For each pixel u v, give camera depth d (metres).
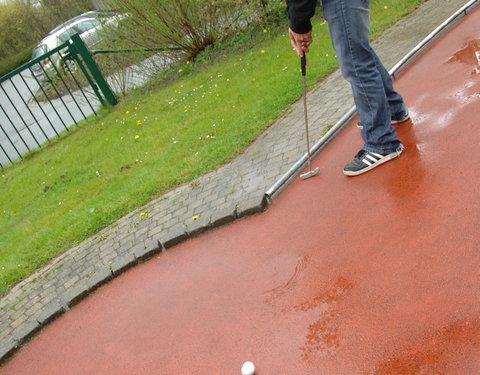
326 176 4.09
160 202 5.06
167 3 9.48
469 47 5.21
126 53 10.30
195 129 6.68
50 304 4.17
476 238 2.75
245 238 3.86
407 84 5.08
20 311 4.32
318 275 3.10
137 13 9.54
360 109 3.76
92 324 3.78
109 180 6.27
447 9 7.10
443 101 4.34
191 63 10.38
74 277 4.45
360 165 3.82
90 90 11.62
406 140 4.00
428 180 3.41
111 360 3.30
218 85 8.27
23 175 8.35
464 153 3.49
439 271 2.67
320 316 2.80
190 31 10.02
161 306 3.58
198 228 4.17
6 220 6.61
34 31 23.03
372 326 2.57
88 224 5.25
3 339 4.01
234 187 4.61
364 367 2.39
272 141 5.23
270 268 3.39
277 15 10.12
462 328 2.31
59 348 3.70
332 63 6.79
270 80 7.25
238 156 5.29
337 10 3.42
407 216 3.19
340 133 4.71
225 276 3.55
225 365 2.83
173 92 9.20
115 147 7.56
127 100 10.41
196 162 5.54
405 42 6.45
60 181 7.09
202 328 3.17
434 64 5.24
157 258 4.20
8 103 17.06
